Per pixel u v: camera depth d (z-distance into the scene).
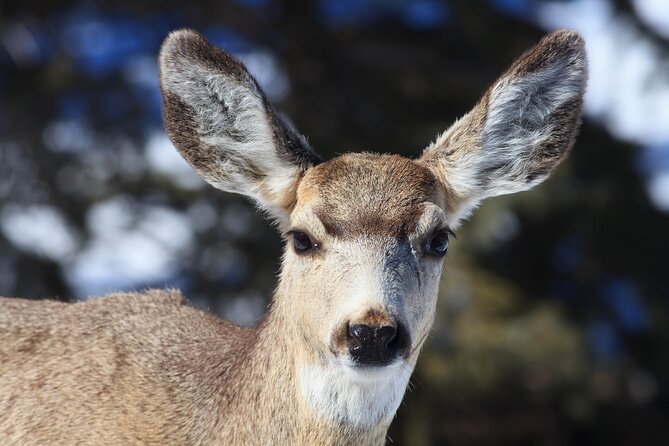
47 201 19.05
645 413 18.88
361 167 7.70
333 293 7.17
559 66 8.20
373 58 19.70
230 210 18.70
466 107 19.78
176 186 18.78
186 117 7.97
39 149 19.00
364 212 7.43
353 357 6.95
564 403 17.56
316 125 18.89
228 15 19.30
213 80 7.92
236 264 18.78
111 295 8.85
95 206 18.97
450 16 20.03
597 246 19.44
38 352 8.30
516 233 19.41
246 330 8.30
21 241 18.58
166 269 18.98
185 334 8.30
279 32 19.45
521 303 17.92
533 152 8.30
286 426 7.49
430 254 7.50
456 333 16.86
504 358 16.98
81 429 7.88
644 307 19.66
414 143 18.81
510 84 8.10
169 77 7.88
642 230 19.77
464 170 8.07
